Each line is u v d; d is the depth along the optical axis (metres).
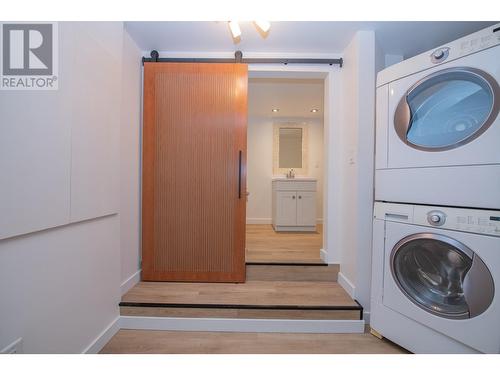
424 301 1.32
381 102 1.50
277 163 4.42
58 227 1.11
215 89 2.00
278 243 2.98
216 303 1.69
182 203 2.01
